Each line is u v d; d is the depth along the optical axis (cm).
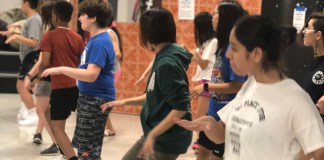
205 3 571
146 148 213
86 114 301
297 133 147
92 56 288
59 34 359
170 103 210
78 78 283
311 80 278
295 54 495
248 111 156
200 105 400
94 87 299
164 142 220
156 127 210
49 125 409
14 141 467
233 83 257
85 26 300
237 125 159
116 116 618
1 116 581
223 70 267
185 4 578
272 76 152
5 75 761
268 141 149
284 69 155
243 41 148
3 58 769
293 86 150
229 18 267
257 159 151
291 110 146
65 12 361
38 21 474
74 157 349
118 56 433
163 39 219
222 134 172
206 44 403
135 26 610
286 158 148
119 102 261
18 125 535
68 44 360
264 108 150
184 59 217
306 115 145
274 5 532
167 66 210
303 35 308
